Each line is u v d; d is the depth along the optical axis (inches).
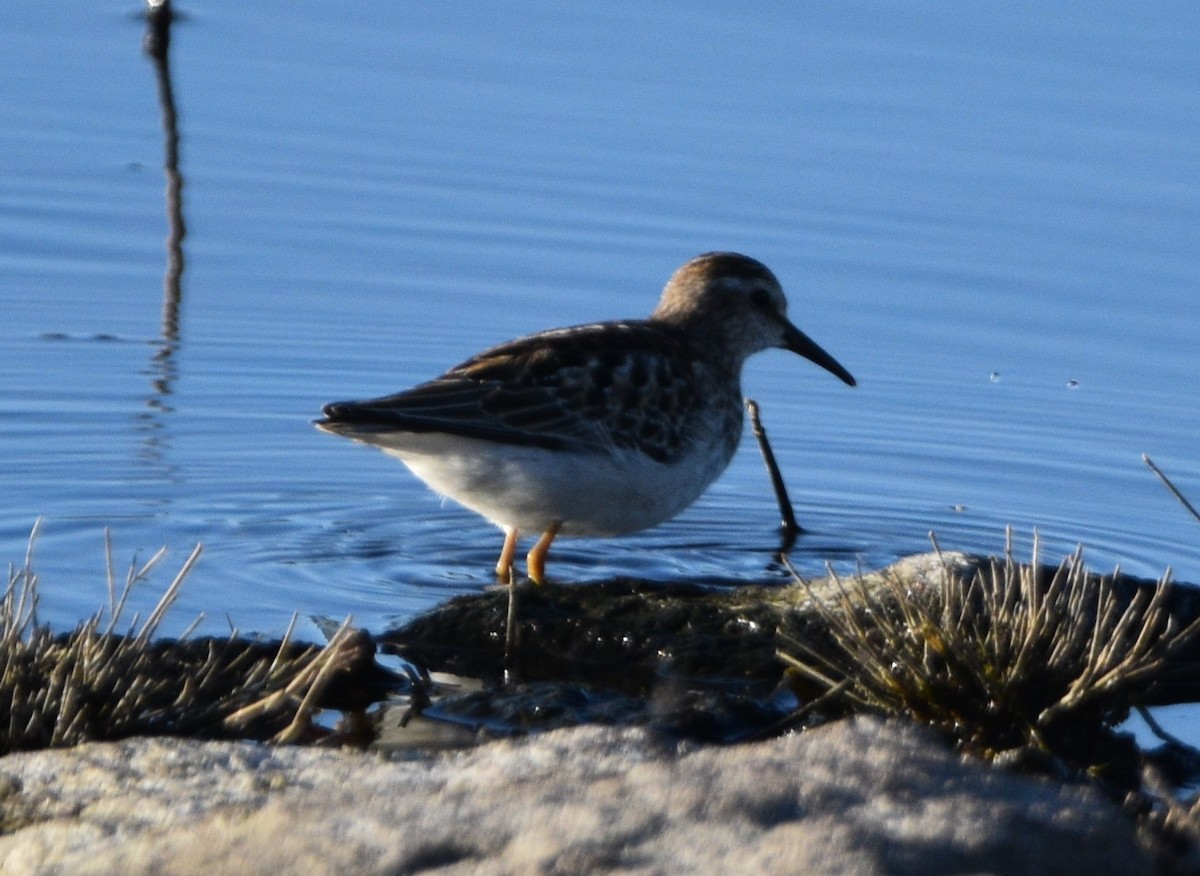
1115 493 609.3
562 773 276.4
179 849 263.4
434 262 771.4
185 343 705.0
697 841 245.0
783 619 460.8
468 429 475.2
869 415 677.9
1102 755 395.5
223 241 781.9
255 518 558.6
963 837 248.5
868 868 236.7
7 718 372.2
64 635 430.3
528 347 502.3
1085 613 432.1
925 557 479.5
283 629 461.1
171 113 877.2
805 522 580.1
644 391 502.9
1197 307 743.1
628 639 459.2
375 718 407.2
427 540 548.4
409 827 257.0
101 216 797.2
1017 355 719.7
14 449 605.9
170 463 602.5
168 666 412.2
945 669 407.2
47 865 273.3
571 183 828.0
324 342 713.0
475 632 463.5
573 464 487.8
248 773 320.5
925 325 739.4
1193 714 428.1
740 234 792.3
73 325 716.7
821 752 273.3
